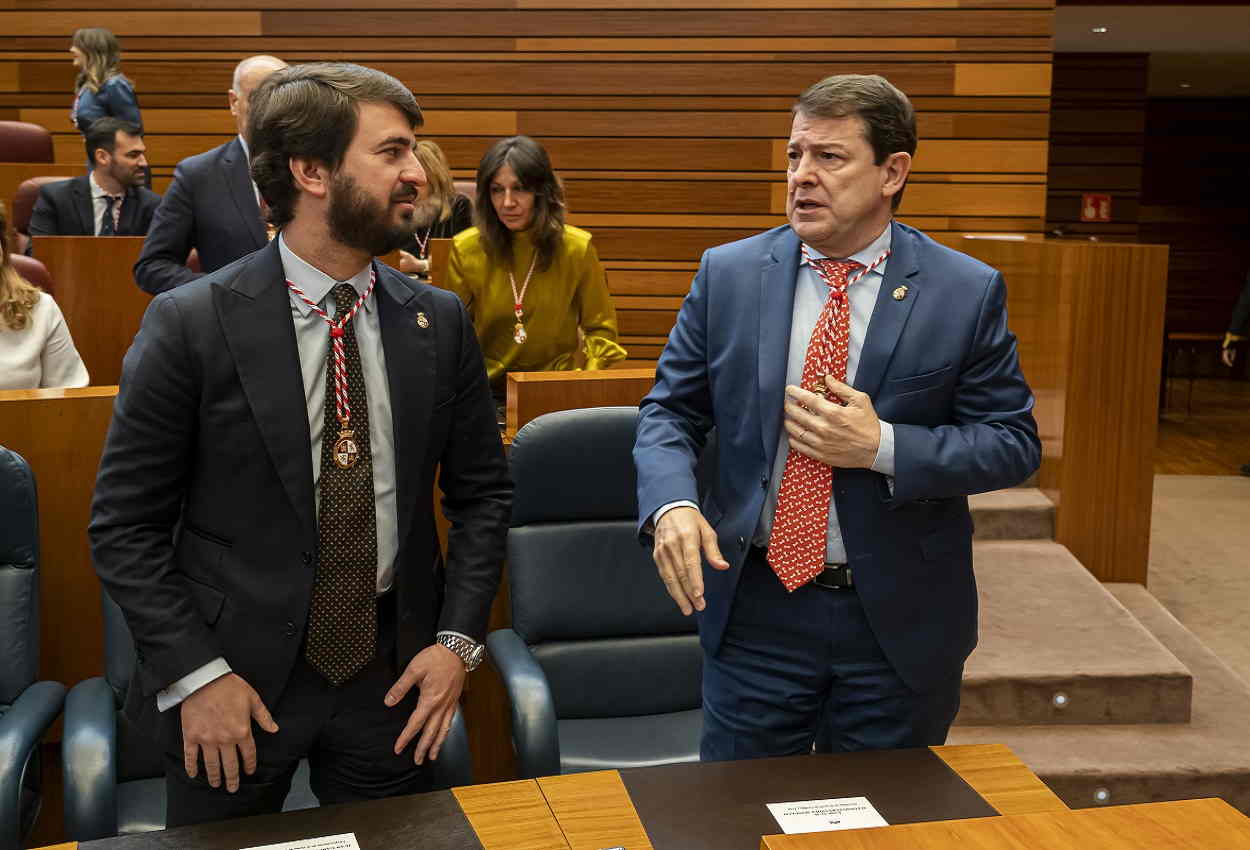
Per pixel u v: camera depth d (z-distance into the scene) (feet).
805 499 5.97
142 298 13.83
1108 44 33.81
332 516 5.28
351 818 5.02
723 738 6.40
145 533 5.16
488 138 20.03
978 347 5.92
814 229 5.77
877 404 5.92
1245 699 11.64
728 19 19.65
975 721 11.03
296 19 19.83
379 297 5.45
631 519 8.73
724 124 19.86
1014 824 4.66
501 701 9.72
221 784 5.35
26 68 20.29
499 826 4.97
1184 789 10.25
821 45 19.65
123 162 16.76
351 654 5.39
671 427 6.26
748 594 6.21
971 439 5.74
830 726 6.41
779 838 4.54
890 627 5.97
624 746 8.20
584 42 19.80
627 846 4.82
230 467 5.20
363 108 5.04
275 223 5.29
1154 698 11.07
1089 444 14.07
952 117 19.70
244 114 10.26
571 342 11.55
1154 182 45.60
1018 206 19.84
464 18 19.77
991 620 12.12
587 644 8.63
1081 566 13.53
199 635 5.10
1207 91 43.37
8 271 10.63
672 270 20.25
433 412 5.50
